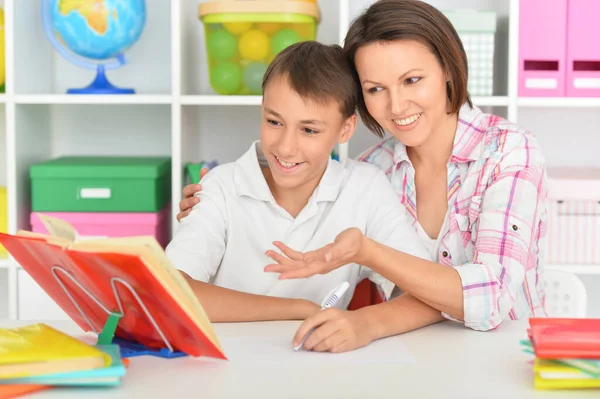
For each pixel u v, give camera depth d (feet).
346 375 2.91
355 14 7.35
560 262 6.82
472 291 3.77
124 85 7.77
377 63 4.33
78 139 7.88
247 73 6.70
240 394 2.67
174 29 6.61
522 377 2.89
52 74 7.73
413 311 3.77
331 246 3.37
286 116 4.07
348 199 4.73
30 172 6.76
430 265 3.80
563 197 6.74
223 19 6.56
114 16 6.70
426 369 2.99
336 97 4.19
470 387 2.76
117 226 6.74
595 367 2.68
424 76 4.38
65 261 2.88
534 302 4.92
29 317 6.73
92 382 2.68
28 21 7.04
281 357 3.15
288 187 4.32
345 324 3.30
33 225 6.73
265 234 4.72
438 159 5.01
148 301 2.85
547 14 6.66
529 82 6.71
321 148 4.19
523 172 4.56
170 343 3.11
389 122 4.56
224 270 4.77
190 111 7.23
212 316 3.88
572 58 6.67
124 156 7.87
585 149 7.76
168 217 7.43
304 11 6.56
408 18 4.32
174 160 6.64
